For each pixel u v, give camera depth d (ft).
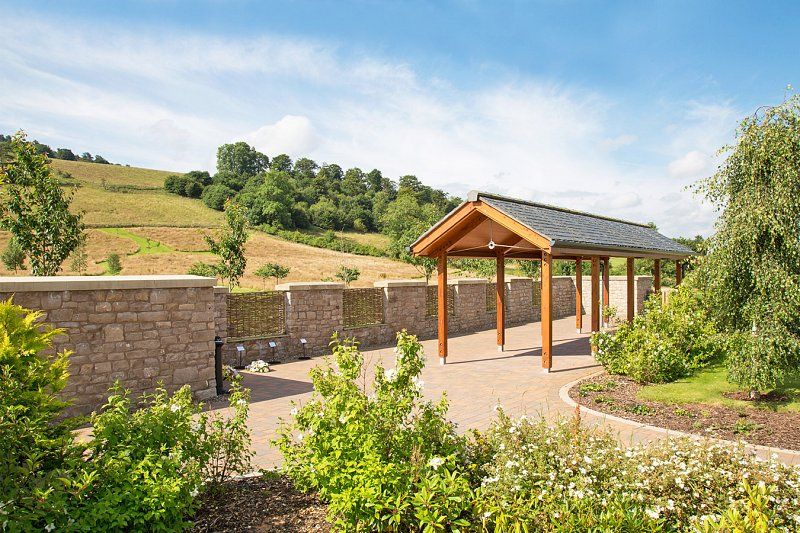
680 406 26.91
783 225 23.88
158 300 29.45
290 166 468.34
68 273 148.15
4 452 11.82
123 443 13.55
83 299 26.76
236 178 375.25
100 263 180.96
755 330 25.34
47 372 14.98
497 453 14.52
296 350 45.62
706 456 14.12
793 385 28.78
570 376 36.76
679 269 66.59
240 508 14.94
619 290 84.33
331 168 479.82
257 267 189.78
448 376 37.47
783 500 12.34
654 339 32.78
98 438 13.44
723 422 24.02
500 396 31.09
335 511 13.37
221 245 59.57
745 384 25.80
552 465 13.84
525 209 42.47
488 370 39.65
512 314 73.92
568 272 109.19
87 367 26.78
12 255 122.31
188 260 193.36
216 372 33.06
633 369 32.99
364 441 13.91
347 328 50.34
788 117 24.68
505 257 56.85
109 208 273.33
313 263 210.18
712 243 26.50
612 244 42.63
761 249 25.21
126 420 14.12
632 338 34.68
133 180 365.20
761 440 21.54
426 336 59.47
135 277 30.04
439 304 43.04
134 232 231.50
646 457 14.37
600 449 14.47
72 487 12.26
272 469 19.02
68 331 26.22
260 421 26.14
